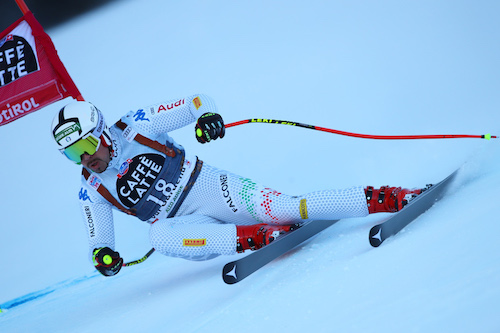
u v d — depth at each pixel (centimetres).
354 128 1903
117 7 5647
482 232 782
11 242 1992
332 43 2922
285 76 2666
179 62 3478
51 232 1988
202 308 1002
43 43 1407
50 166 2617
